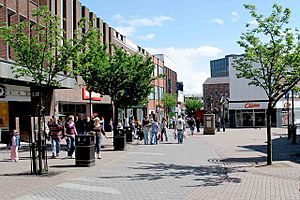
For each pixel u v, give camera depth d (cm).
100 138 1989
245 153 2280
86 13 4244
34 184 1247
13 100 2809
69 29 3753
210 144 3009
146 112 6756
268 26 1642
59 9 3531
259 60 1667
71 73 1769
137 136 3541
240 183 1280
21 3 2767
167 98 8000
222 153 2298
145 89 2820
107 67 2623
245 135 4244
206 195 1091
